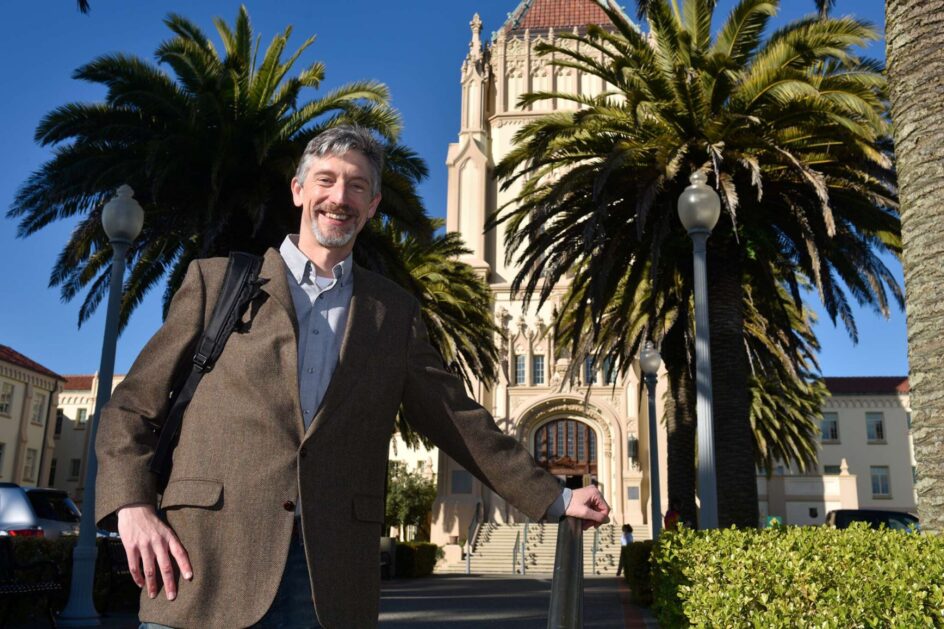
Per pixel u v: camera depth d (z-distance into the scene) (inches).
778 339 846.5
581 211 617.0
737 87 558.3
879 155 504.7
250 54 701.9
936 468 235.5
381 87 689.0
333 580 80.0
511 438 93.2
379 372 89.9
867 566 178.2
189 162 640.4
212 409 82.8
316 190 94.4
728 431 550.3
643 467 1668.3
